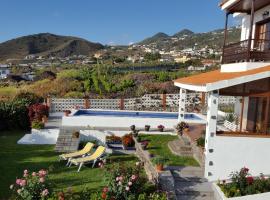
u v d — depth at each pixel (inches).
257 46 788.0
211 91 541.0
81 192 495.8
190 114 1085.1
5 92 1587.1
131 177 452.8
